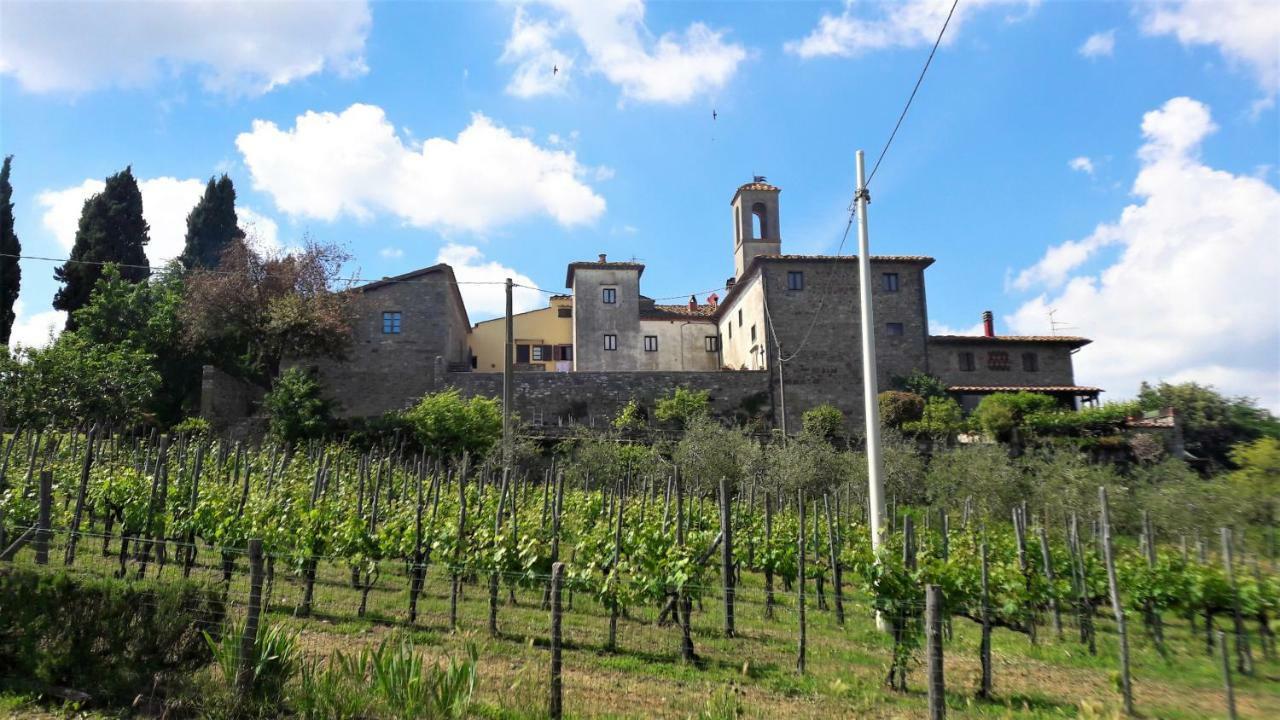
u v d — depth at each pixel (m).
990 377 37.12
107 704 6.21
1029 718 7.27
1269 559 15.84
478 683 6.97
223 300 31.67
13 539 10.98
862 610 11.98
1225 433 29.75
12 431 22.06
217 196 46.09
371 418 29.41
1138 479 22.25
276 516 11.83
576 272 42.41
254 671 6.09
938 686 6.13
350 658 6.48
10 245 36.31
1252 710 7.78
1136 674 9.24
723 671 8.32
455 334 40.72
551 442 29.33
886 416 31.33
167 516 11.76
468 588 11.94
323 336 32.25
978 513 18.86
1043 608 12.27
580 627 10.16
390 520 11.78
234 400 32.47
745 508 17.55
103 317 32.22
